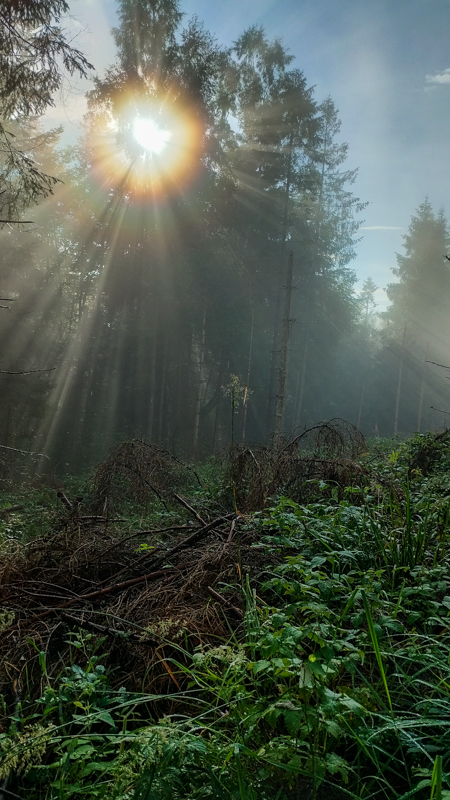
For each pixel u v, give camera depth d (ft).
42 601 12.44
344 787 6.89
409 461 25.91
